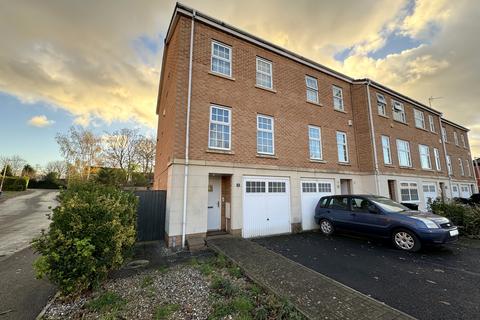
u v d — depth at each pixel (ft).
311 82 43.01
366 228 26.66
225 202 31.53
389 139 50.24
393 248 24.49
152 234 28.22
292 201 34.63
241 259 19.07
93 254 13.50
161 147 44.68
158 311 11.07
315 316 10.50
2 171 155.22
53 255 11.93
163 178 37.04
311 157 39.22
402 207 27.63
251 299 12.41
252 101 33.81
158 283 14.92
